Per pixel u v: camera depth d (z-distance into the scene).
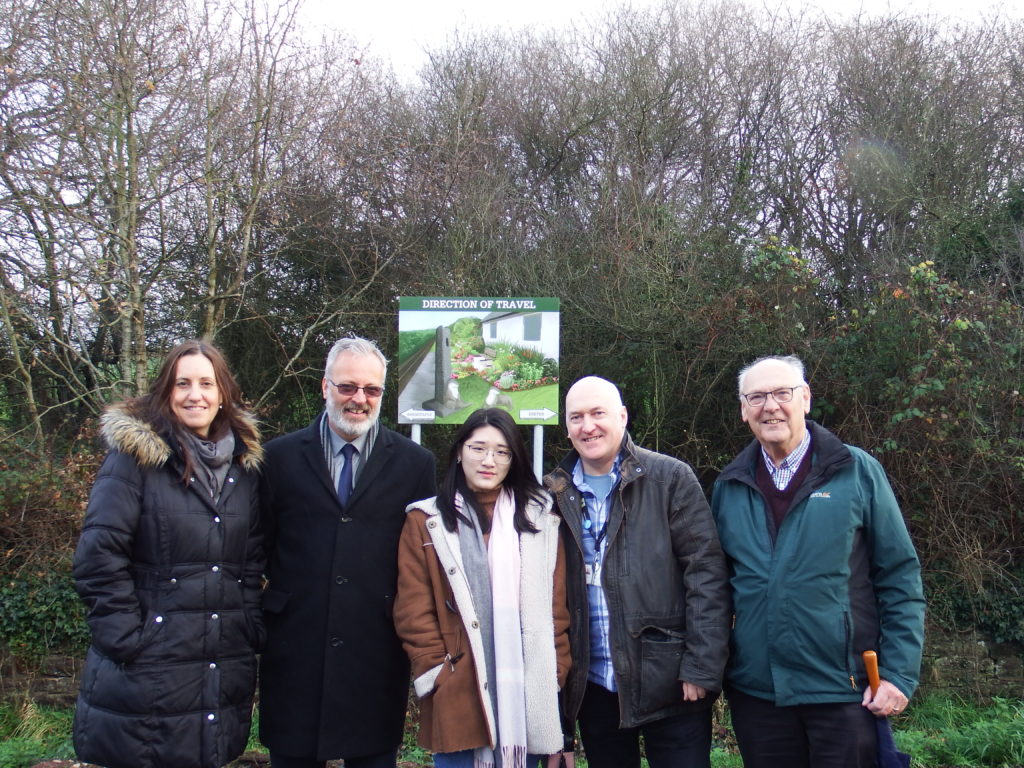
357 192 9.91
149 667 2.53
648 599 2.76
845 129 10.57
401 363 6.16
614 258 8.41
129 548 2.60
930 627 6.34
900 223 9.64
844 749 2.54
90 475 6.75
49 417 8.15
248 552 2.84
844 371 7.12
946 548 6.52
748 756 2.74
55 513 6.49
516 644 2.64
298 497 2.96
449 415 6.11
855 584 2.65
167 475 2.65
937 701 6.03
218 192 8.02
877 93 10.33
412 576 2.76
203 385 2.72
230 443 2.78
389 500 3.00
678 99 11.43
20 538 6.45
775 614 2.64
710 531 2.85
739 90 11.33
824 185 10.36
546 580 2.73
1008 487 6.45
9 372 7.93
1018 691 6.17
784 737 2.66
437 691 2.61
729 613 2.80
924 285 6.95
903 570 2.65
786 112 11.10
